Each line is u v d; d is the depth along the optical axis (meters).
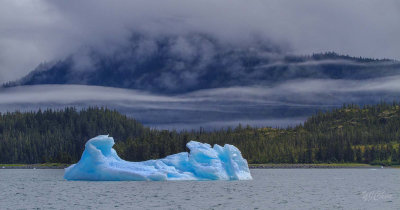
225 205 62.88
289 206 62.81
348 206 63.34
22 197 72.75
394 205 64.69
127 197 70.88
